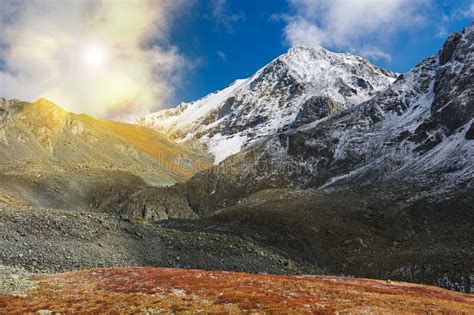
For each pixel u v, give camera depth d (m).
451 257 110.81
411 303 46.06
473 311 44.22
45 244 68.81
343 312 38.00
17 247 64.94
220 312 36.28
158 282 48.66
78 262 67.12
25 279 47.25
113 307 37.41
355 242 135.62
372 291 53.72
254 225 139.25
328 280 61.53
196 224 131.88
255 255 96.69
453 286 98.62
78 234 76.12
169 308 37.66
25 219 74.56
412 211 154.38
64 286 45.78
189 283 48.47
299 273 96.88
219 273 57.56
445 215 145.75
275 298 42.09
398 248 131.88
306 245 131.25
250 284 50.00
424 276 105.00
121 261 73.88
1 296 38.31
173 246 87.75
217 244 95.62
